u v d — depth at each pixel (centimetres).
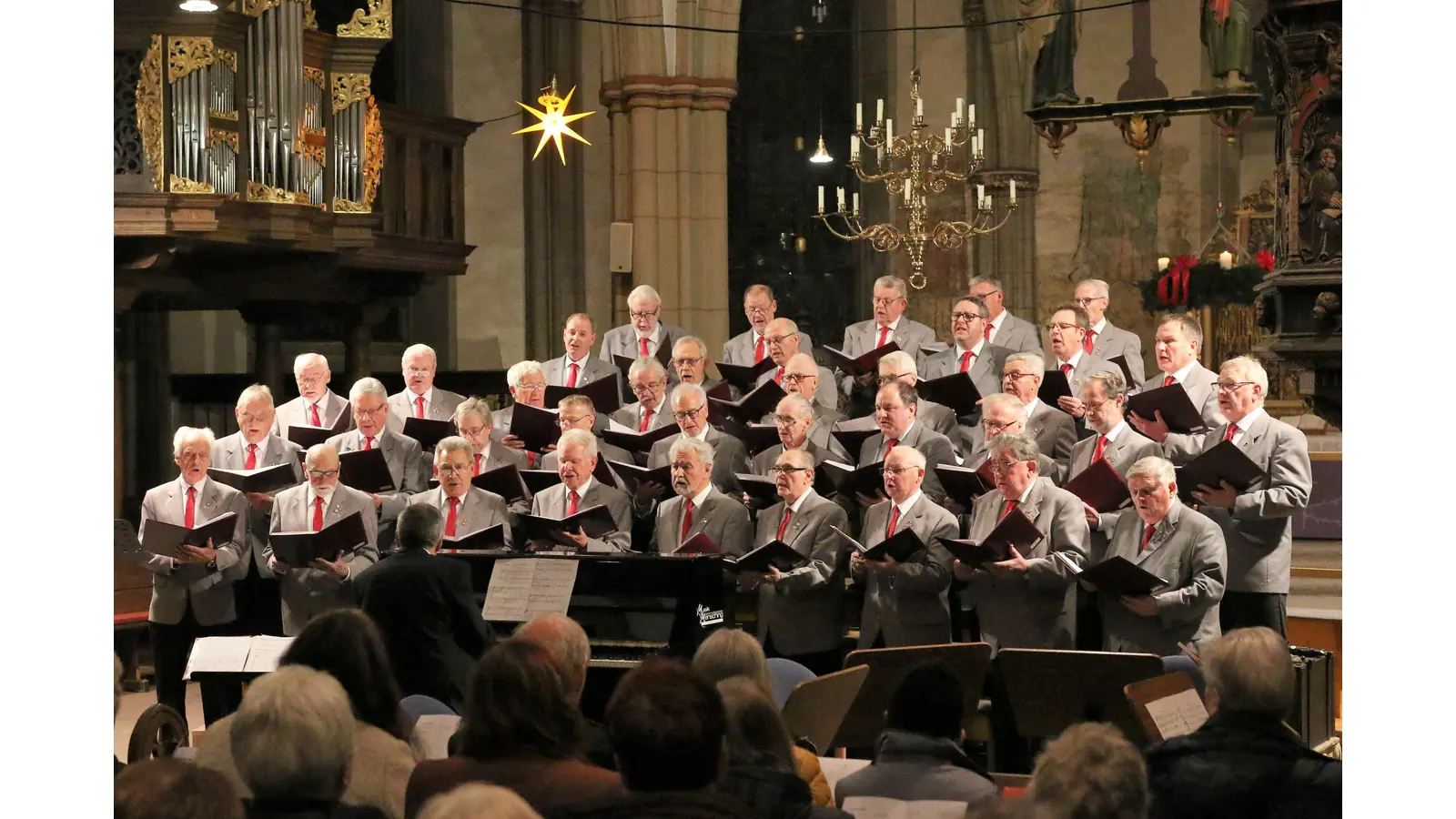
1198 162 1770
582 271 1720
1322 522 960
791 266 1842
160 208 1218
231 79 1259
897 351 940
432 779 402
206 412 1579
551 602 729
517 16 1698
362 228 1389
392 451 955
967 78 1781
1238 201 1766
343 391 1572
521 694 409
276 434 973
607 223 1725
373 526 877
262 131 1290
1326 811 439
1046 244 1797
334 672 473
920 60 1791
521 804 268
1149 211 1783
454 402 1059
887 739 460
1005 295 1775
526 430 959
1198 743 454
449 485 876
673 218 1595
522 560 748
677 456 845
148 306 1374
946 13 1780
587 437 870
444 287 1705
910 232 1482
